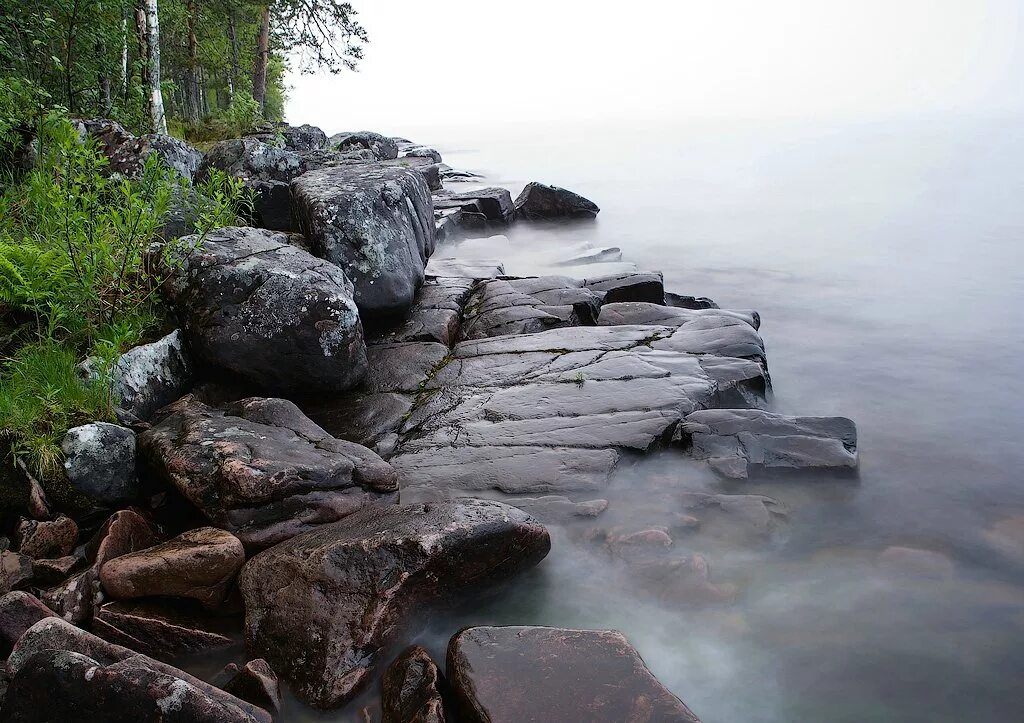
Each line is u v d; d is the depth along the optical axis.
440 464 5.98
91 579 4.18
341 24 31.22
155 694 3.12
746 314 9.55
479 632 3.81
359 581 4.04
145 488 5.21
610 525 5.29
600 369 7.39
